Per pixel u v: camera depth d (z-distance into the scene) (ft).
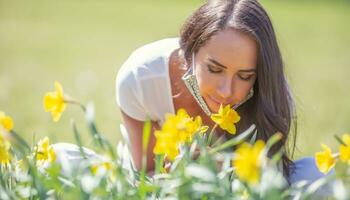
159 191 8.14
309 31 50.75
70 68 32.53
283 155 10.28
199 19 9.65
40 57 35.40
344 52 41.52
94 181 7.37
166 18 55.62
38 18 51.37
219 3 9.61
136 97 10.95
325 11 64.18
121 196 7.46
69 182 7.62
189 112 10.82
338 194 7.00
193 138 8.26
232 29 9.28
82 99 25.18
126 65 11.21
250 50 9.32
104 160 7.63
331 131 20.12
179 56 10.52
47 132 18.54
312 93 28.19
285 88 10.01
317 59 38.45
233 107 9.87
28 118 20.83
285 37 47.09
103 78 30.32
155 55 10.92
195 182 7.42
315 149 17.12
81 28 47.78
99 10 59.47
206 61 9.36
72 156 9.75
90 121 7.59
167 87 10.73
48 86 27.53
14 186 8.38
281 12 62.08
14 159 8.61
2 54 35.73
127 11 59.72
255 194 7.15
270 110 9.90
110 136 18.42
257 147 6.58
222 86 9.34
